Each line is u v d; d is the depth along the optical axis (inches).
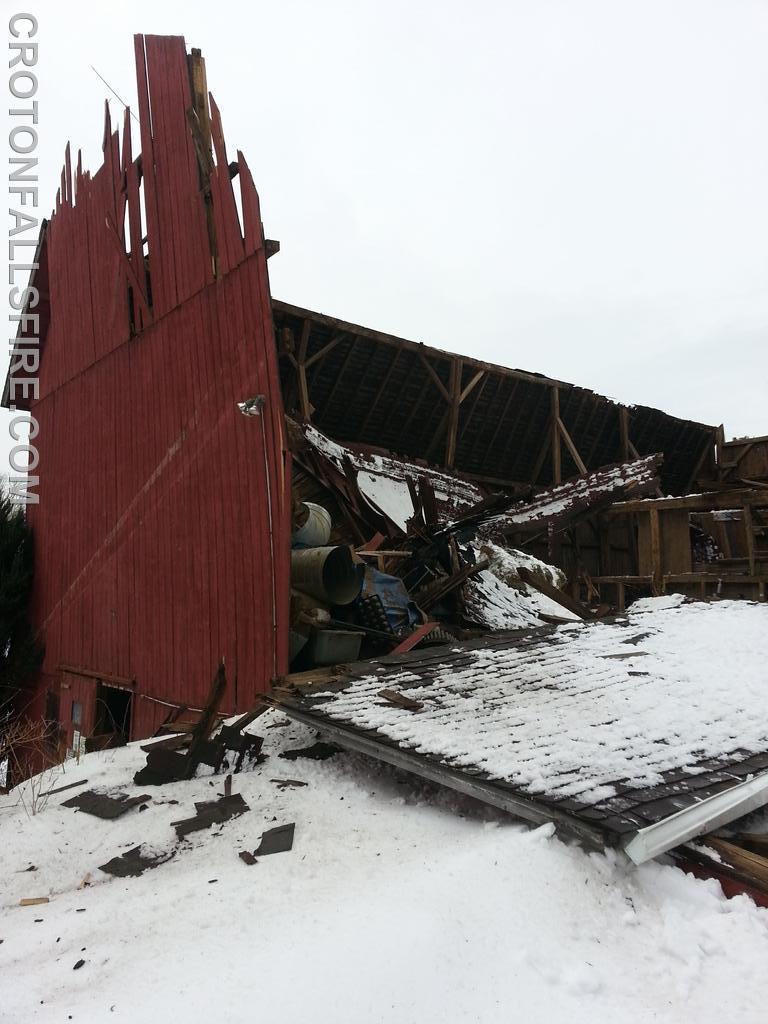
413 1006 93.7
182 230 370.0
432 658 262.5
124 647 417.4
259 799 179.5
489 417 573.0
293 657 286.7
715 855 136.0
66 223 522.6
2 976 106.4
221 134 339.3
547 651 277.4
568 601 393.1
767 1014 96.4
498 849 131.0
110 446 448.8
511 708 200.1
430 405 538.9
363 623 314.8
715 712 206.2
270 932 113.7
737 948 111.3
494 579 437.7
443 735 175.2
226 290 331.0
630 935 114.7
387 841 150.1
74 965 108.3
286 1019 89.7
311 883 132.6
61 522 522.9
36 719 537.0
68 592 503.5
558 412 594.6
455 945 104.8
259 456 304.3
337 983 96.0
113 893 136.1
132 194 425.7
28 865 150.9
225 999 94.0
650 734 181.2
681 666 259.8
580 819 130.7
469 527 392.5
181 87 372.2
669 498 530.0
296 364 452.4
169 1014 91.4
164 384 385.4
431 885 120.8
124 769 211.2
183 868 145.6
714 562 514.6
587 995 99.3
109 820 171.8
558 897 119.1
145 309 408.8
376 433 534.3
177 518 368.2
